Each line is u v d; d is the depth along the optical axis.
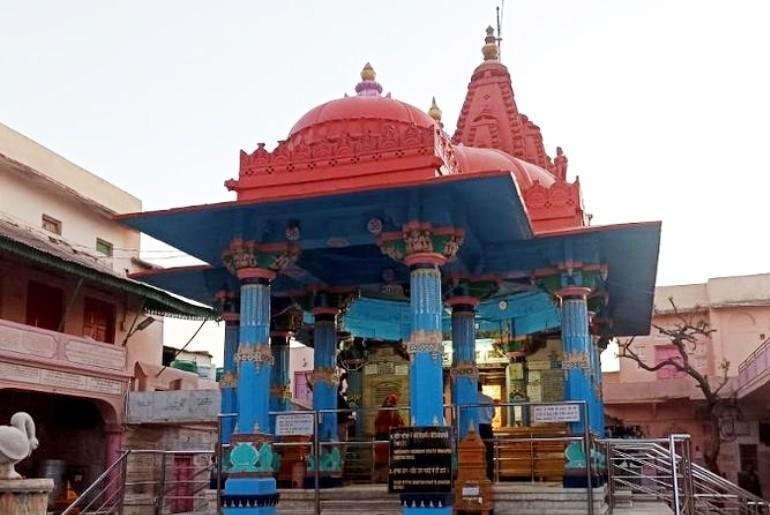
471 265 16.53
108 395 27.39
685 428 36.94
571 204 16.62
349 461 20.53
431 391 12.47
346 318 20.58
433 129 13.16
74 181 30.66
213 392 27.70
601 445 15.77
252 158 14.03
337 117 14.45
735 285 39.34
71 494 24.81
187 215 13.76
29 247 23.61
